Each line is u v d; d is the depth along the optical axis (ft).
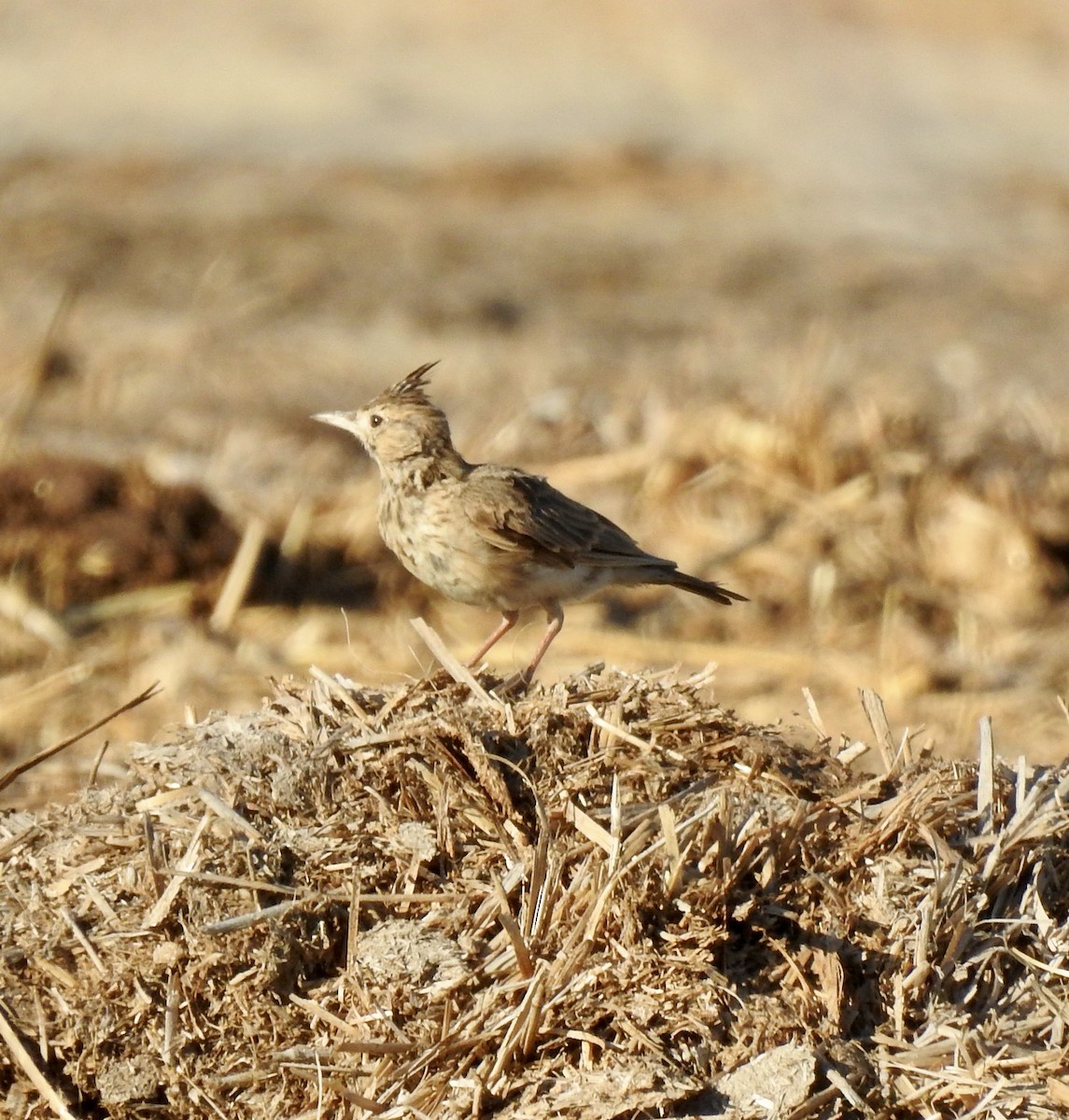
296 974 39.60
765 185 146.61
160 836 41.60
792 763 43.39
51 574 75.87
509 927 38.50
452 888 40.57
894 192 145.38
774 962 39.68
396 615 77.66
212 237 127.44
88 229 127.24
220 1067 38.75
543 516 54.39
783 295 120.06
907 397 96.32
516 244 130.11
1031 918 41.24
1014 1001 40.27
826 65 181.16
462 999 38.93
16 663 71.92
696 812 40.78
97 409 96.02
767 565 81.00
